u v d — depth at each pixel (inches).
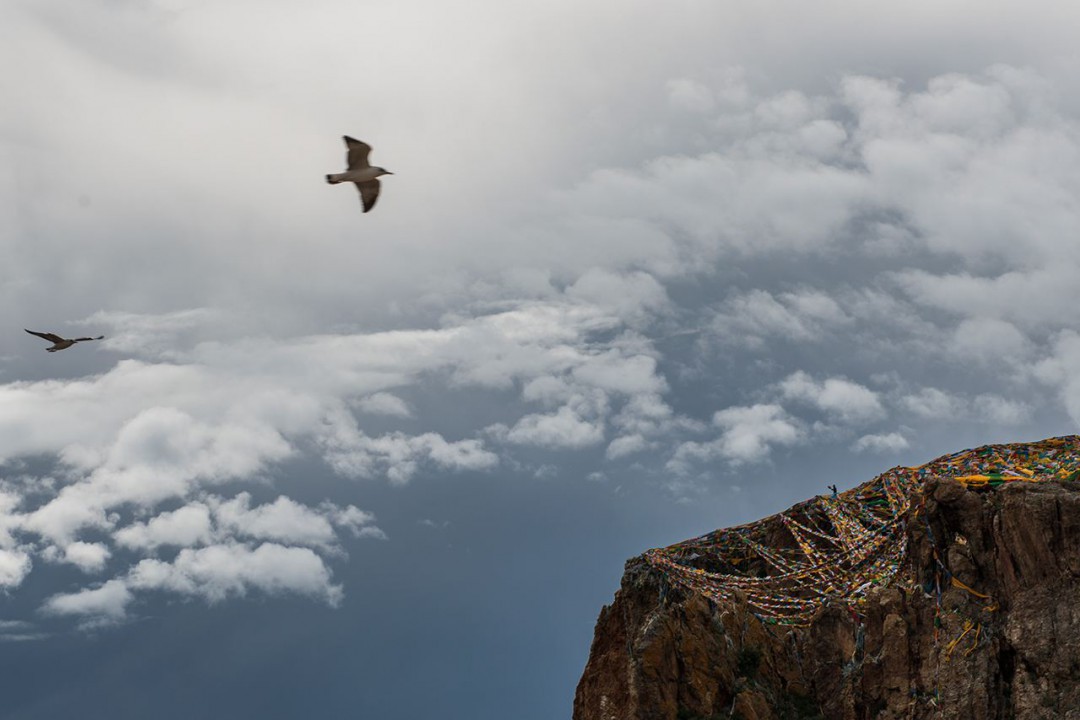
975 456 2709.2
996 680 2390.5
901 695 2559.1
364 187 1412.4
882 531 2763.3
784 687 2723.9
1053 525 2394.2
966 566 2507.4
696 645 2704.2
